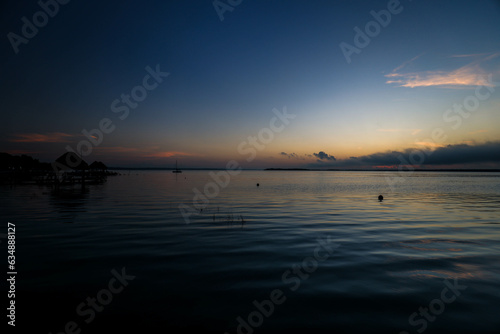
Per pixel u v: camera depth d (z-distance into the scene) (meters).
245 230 12.64
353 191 38.75
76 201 23.62
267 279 7.01
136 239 10.86
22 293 6.11
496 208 20.80
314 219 15.62
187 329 4.78
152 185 50.03
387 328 4.84
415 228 13.23
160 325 4.89
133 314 5.26
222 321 5.04
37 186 41.91
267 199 26.97
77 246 9.81
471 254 9.15
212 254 9.02
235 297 6.00
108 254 8.93
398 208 20.62
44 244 10.04
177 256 8.80
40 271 7.43
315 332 4.70
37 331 4.66
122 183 55.78
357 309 5.51
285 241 10.72
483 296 6.11
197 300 5.85
